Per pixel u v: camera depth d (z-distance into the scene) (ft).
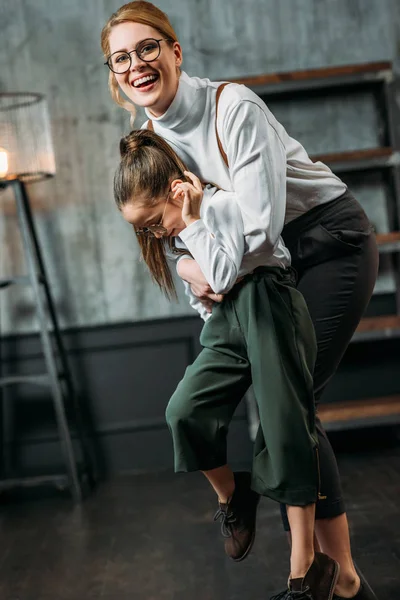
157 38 6.87
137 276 15.28
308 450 6.72
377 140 15.20
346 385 15.38
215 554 10.64
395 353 15.34
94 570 10.53
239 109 6.74
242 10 14.87
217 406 7.13
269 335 6.78
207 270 6.63
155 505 13.06
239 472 7.64
